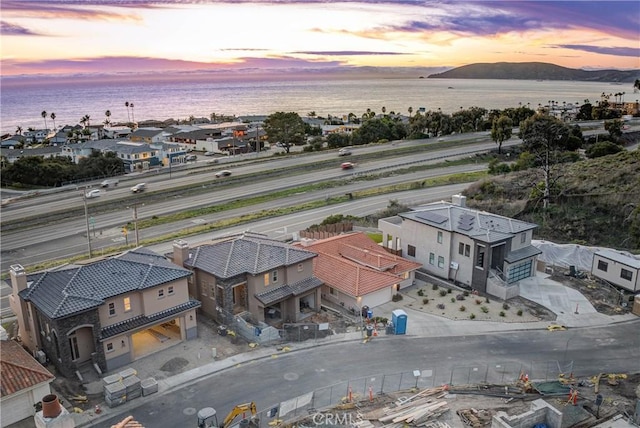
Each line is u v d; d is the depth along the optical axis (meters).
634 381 35.97
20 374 31.62
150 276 39.75
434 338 42.22
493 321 45.28
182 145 173.00
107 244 70.62
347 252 55.94
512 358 39.16
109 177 118.00
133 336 41.97
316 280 47.72
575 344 41.41
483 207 77.94
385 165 116.94
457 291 51.88
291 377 36.25
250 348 40.25
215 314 44.25
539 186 79.25
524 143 111.00
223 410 32.53
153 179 108.19
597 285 52.44
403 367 37.62
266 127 153.12
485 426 30.20
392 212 79.75
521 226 53.06
